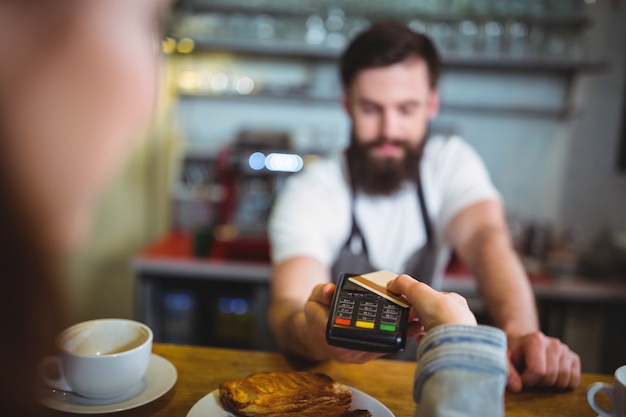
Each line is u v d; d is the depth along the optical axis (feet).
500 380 1.47
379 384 2.57
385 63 4.33
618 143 8.80
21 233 0.68
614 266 7.87
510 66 8.63
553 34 8.36
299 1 8.61
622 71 8.62
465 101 9.27
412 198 4.91
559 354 2.68
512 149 9.29
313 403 2.18
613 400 2.20
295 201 4.74
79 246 0.77
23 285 0.69
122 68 0.73
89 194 0.76
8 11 0.68
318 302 2.51
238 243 7.34
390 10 8.27
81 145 0.72
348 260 4.94
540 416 2.37
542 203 9.37
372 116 4.56
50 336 0.73
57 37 0.69
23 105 0.68
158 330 7.50
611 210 9.00
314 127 9.38
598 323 7.16
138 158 8.83
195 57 9.29
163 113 8.89
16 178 0.68
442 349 1.54
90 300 9.05
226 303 7.50
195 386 2.49
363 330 1.92
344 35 8.33
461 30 8.27
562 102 9.13
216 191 8.83
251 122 9.43
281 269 4.12
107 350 2.35
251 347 7.60
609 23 8.52
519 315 3.32
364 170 4.73
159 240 8.52
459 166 4.91
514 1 8.26
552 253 8.41
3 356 0.70
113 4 0.74
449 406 1.44
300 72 9.29
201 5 8.51
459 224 4.63
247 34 8.50
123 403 2.21
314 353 2.69
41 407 0.80
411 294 1.93
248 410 2.10
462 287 6.91
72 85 0.70
